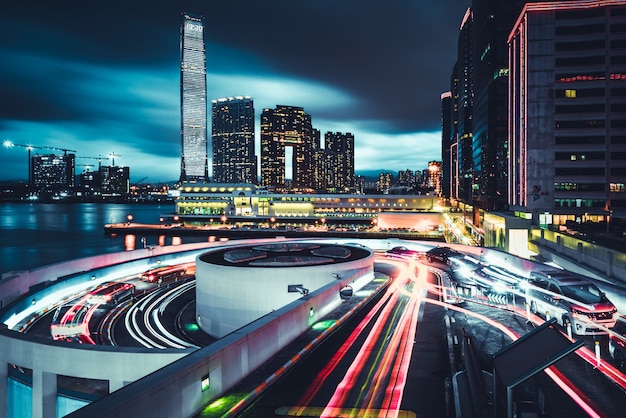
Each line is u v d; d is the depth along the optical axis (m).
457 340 18.53
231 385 14.11
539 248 60.22
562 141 95.12
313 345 18.91
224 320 33.66
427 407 12.77
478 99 169.75
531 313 24.61
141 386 10.82
